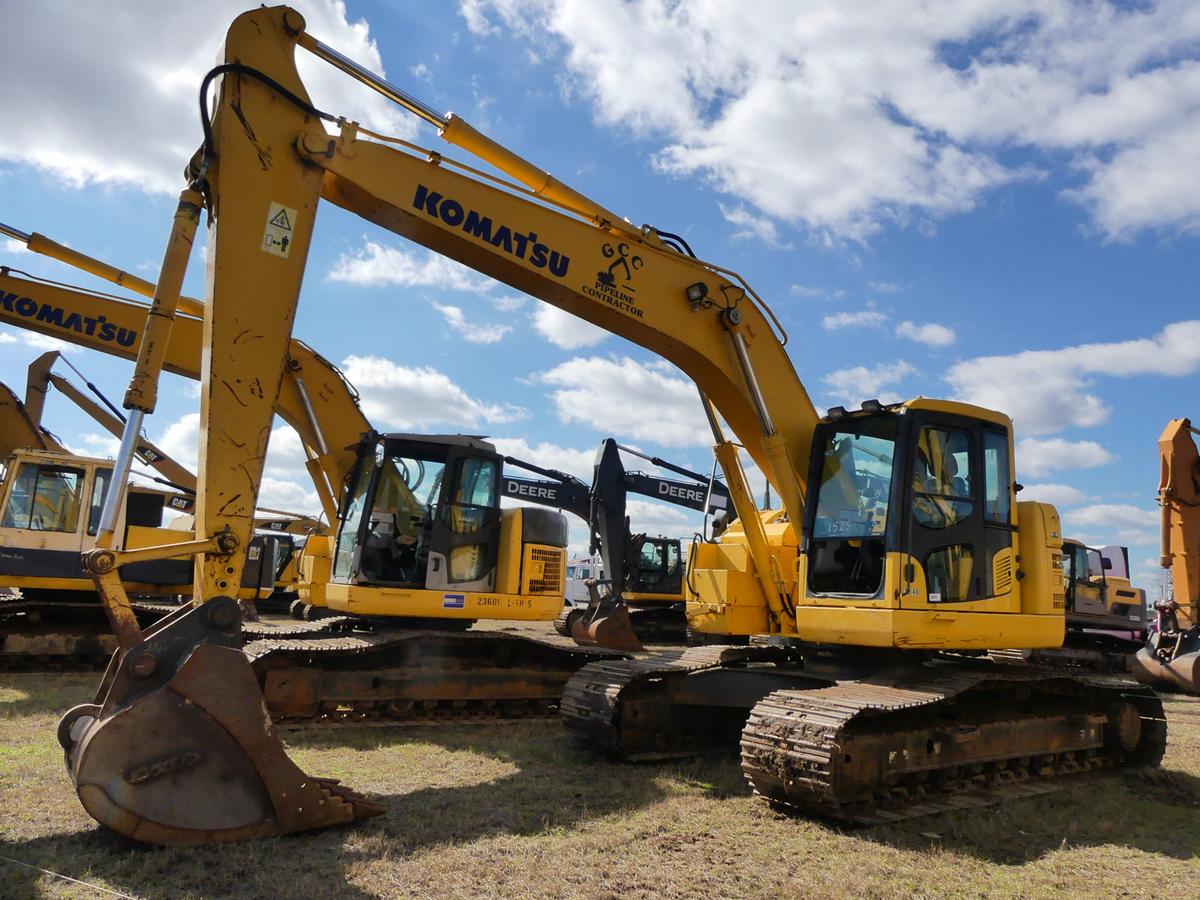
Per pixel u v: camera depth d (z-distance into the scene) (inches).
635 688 334.0
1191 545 583.2
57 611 520.7
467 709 406.0
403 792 256.1
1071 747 329.4
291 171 249.8
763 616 360.2
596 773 295.0
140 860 184.1
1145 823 263.4
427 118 277.6
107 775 183.3
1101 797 294.5
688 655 356.8
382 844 202.7
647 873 196.5
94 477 531.5
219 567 219.6
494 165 294.4
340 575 413.1
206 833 193.0
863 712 252.5
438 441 416.8
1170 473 589.9
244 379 232.4
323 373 495.5
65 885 171.6
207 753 194.9
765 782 251.4
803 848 220.7
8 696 404.2
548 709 425.1
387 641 378.3
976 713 303.7
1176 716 492.1
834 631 289.3
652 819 239.6
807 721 244.2
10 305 458.3
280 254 243.6
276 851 194.4
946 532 289.9
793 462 335.9
